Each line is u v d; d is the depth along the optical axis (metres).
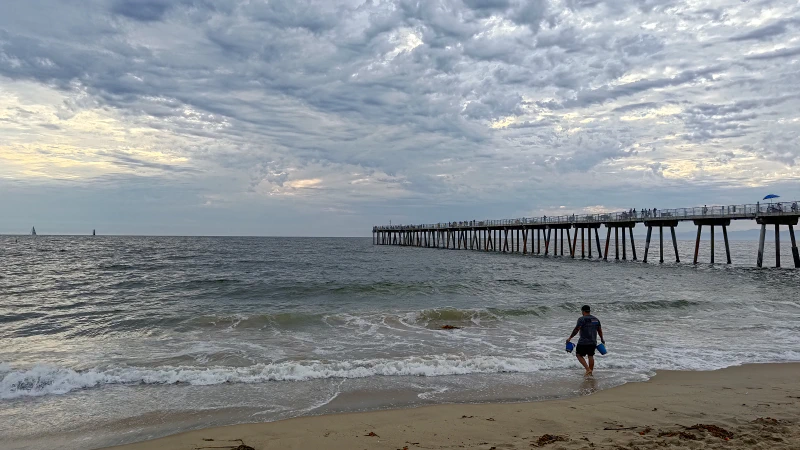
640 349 12.19
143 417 7.43
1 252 55.34
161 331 13.87
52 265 37.41
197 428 6.96
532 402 8.11
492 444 6.08
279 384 9.12
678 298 21.81
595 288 26.30
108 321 15.26
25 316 16.30
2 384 8.81
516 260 50.06
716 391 8.72
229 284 25.91
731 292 24.33
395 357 11.14
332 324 14.89
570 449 5.75
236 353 11.39
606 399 8.24
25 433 6.83
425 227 80.75
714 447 5.76
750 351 12.01
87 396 8.40
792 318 16.78
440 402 8.20
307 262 45.22
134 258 46.22
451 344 12.57
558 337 13.54
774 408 7.61
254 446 6.16
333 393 8.63
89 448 6.32
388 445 6.13
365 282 27.36
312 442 6.28
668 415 7.26
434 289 24.61
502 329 14.63
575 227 50.56
